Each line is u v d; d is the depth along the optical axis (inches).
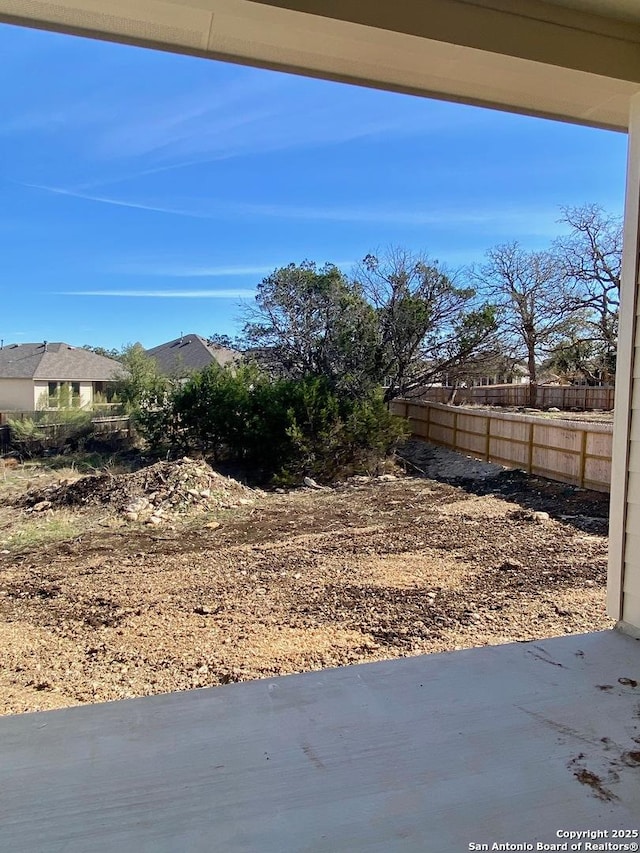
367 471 406.0
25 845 41.9
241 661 126.4
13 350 812.0
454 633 139.9
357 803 46.1
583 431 332.5
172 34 66.4
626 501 83.9
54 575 202.2
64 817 44.9
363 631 142.8
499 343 544.7
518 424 388.2
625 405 84.2
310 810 45.4
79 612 163.6
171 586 185.6
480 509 292.7
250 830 43.3
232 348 514.3
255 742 55.1
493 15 68.2
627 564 83.9
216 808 45.7
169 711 61.6
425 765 51.0
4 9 62.1
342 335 473.4
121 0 59.5
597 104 83.5
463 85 77.9
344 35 65.3
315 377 447.2
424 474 406.9
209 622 152.4
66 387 623.2
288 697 64.4
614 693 64.6
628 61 74.7
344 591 175.5
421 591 174.1
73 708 62.4
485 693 64.7
